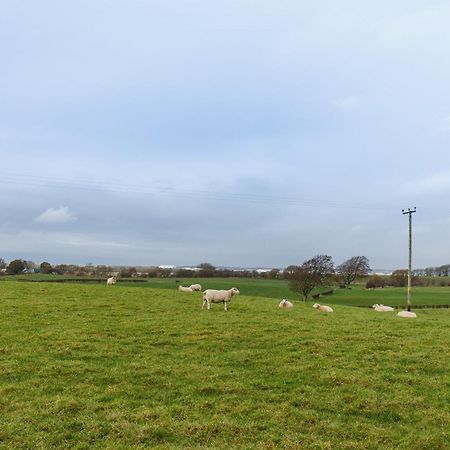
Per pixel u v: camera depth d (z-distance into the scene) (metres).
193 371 17.75
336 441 12.52
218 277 133.00
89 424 12.92
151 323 25.92
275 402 15.08
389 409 14.77
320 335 24.11
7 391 15.23
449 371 18.62
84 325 25.03
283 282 119.56
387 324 29.02
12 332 22.78
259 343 22.14
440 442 12.55
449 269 164.88
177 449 11.55
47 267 114.25
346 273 125.75
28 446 11.70
